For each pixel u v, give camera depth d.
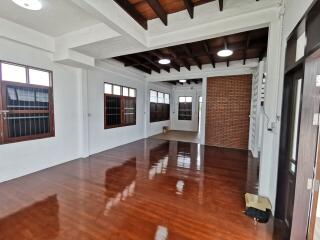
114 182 3.28
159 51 4.32
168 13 2.93
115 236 1.92
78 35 3.34
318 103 1.58
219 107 6.42
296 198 1.69
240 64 5.43
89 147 5.04
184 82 9.43
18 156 3.39
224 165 4.33
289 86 2.05
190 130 10.41
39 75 3.69
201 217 2.27
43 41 3.50
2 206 2.46
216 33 2.70
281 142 2.14
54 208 2.42
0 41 3.02
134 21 2.86
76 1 1.98
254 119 5.33
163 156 5.05
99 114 5.34
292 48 1.90
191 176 3.62
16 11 2.66
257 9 2.41
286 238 1.84
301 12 1.68
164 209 2.44
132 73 6.53
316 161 1.61
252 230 2.04
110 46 3.36
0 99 3.08
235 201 2.67
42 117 3.80
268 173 2.62
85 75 4.72
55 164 4.12
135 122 7.19
